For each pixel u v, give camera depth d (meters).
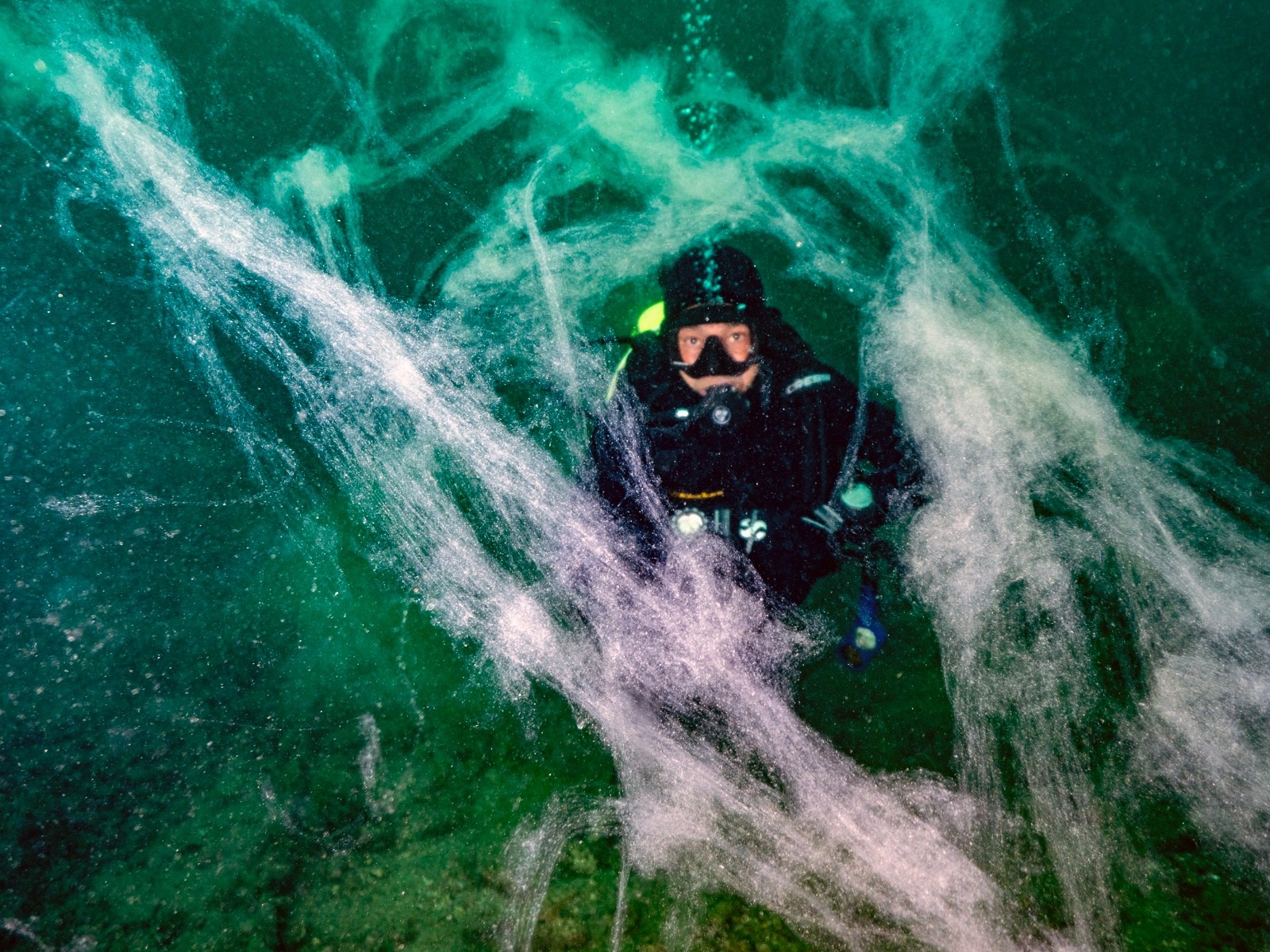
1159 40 4.92
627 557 2.10
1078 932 1.69
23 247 3.71
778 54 5.09
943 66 5.14
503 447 3.14
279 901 1.94
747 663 2.23
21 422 3.15
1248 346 3.62
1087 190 4.58
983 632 2.42
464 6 4.92
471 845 2.03
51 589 2.69
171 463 3.11
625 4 5.04
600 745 2.22
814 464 1.88
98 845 2.07
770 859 1.91
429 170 4.66
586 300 4.07
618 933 1.79
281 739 2.33
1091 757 2.08
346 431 3.27
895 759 2.15
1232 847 1.82
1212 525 2.70
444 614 2.61
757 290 1.90
